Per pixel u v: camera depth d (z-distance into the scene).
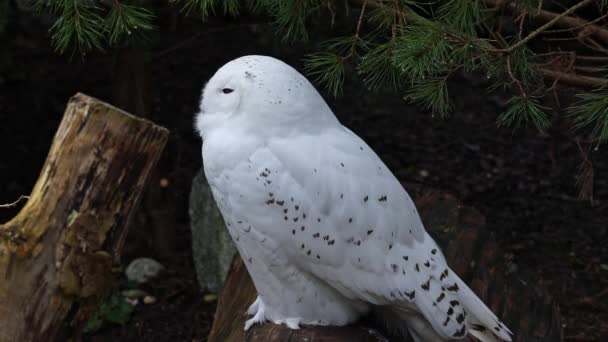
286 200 3.12
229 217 3.29
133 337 5.77
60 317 3.68
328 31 4.78
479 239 4.28
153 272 6.37
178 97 8.49
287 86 3.13
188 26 7.59
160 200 6.62
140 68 6.16
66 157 3.68
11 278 3.56
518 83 3.34
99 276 3.74
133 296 6.16
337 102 8.80
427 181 7.73
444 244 4.15
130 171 3.76
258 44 8.91
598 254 6.73
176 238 6.94
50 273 3.63
